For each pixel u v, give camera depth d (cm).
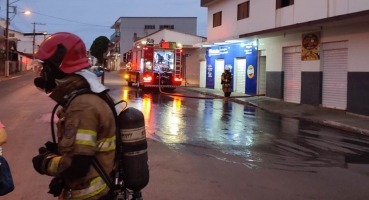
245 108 1819
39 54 247
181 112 1567
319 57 1805
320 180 675
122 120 256
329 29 1731
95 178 247
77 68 248
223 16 2884
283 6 2123
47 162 242
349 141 1059
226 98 2112
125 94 2405
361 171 745
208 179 655
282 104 1945
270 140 1027
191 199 555
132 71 3038
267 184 640
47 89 258
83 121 235
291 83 2064
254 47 2425
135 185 259
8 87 2839
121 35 8006
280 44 2131
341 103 1691
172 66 2730
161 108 1694
